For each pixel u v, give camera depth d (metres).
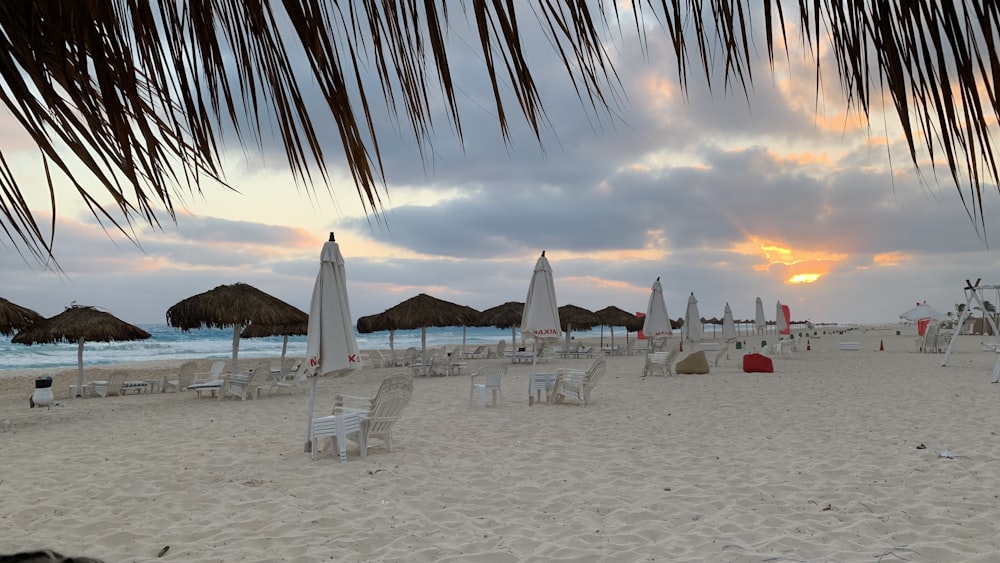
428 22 0.56
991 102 0.45
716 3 0.56
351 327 6.43
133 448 6.86
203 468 5.78
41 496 4.92
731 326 25.25
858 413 8.27
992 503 4.25
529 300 11.66
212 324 13.31
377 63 0.59
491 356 25.12
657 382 13.12
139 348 41.81
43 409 10.86
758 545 3.59
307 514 4.35
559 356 23.95
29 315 9.54
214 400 11.80
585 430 7.49
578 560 3.46
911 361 17.48
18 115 0.62
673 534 3.82
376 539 3.84
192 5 0.64
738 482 4.98
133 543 3.83
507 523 4.10
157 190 0.65
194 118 0.65
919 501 4.34
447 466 5.71
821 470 5.28
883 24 0.50
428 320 16.66
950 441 6.27
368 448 6.61
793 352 23.75
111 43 0.61
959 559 3.32
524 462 5.84
